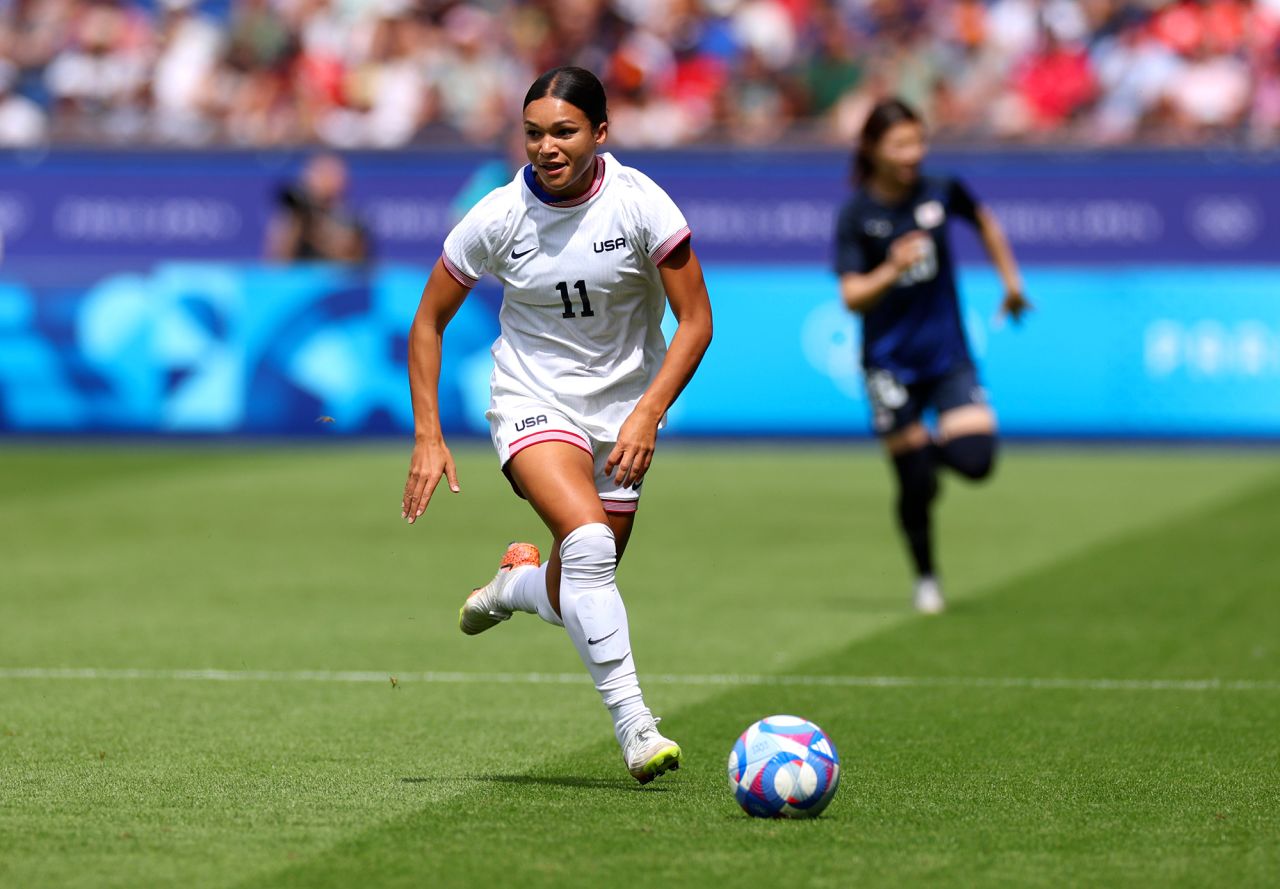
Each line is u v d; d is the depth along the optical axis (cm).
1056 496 5003
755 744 1769
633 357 1942
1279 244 6034
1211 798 1877
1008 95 7019
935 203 3316
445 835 1694
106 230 6550
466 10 7550
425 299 1934
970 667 2741
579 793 1884
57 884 1527
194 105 7512
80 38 7712
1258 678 2648
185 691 2541
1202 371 5969
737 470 5612
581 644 1869
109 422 6188
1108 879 1552
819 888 1514
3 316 6222
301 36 7550
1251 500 4862
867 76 7038
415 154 6388
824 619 3197
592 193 1881
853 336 6069
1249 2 7175
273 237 6481
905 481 3288
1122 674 2683
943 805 1834
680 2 7406
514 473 1909
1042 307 6022
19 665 2744
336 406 6138
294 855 1622
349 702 2464
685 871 1563
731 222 6225
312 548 4094
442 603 3375
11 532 4309
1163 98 6662
